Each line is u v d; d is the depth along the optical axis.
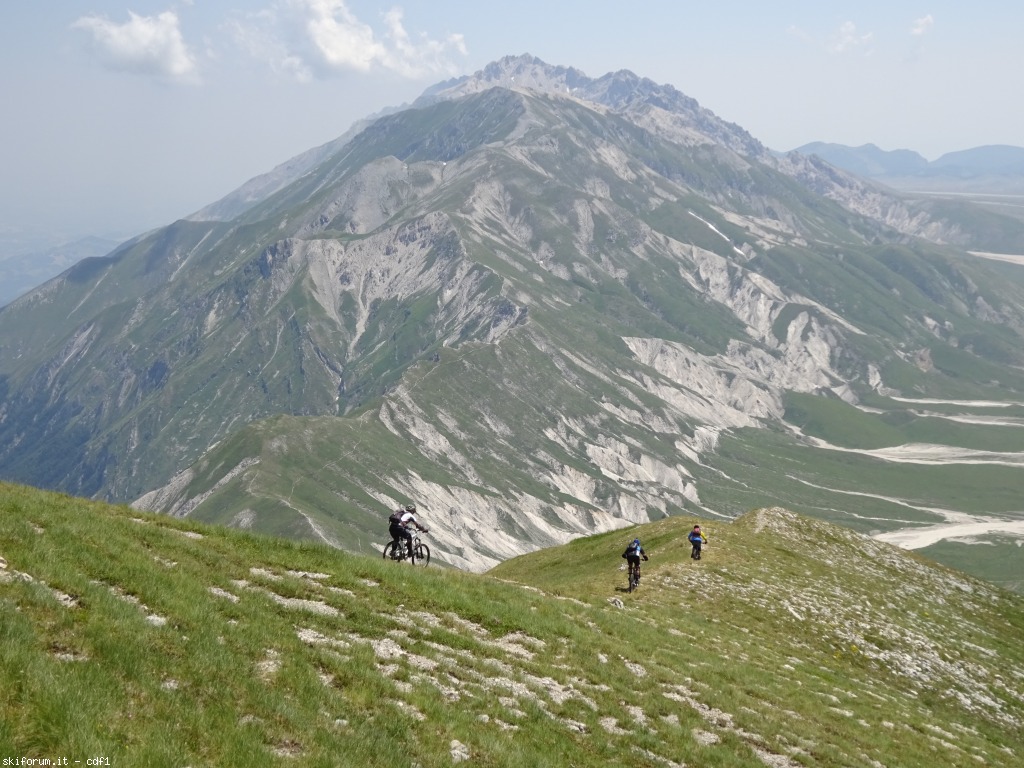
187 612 19.91
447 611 29.30
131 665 15.78
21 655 14.20
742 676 33.62
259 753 14.31
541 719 21.72
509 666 25.47
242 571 26.00
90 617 17.19
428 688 20.84
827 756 26.91
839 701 35.53
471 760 17.67
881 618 54.75
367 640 23.42
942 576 76.94
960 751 34.06
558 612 33.75
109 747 12.70
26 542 20.28
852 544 77.81
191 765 13.24
